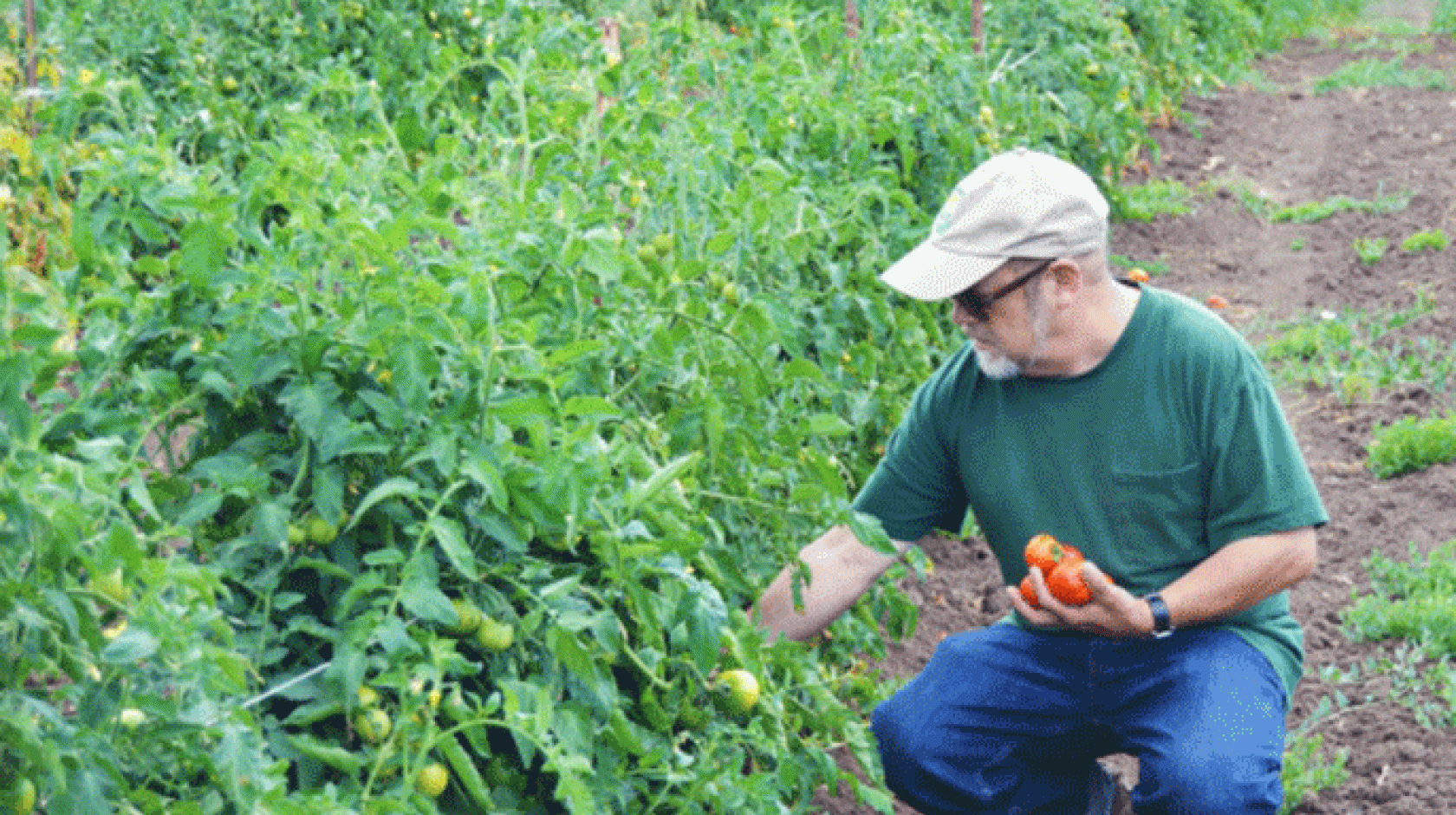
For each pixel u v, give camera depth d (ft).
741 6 35.22
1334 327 21.39
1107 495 9.68
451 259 8.77
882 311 14.48
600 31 16.70
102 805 5.95
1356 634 13.98
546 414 8.09
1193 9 37.14
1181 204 27.68
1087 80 25.99
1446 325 20.97
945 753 10.35
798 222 13.33
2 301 6.44
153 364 8.10
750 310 10.50
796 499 9.80
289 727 7.83
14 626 5.87
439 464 7.54
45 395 7.83
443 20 27.45
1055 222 9.04
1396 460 17.22
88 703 6.21
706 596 8.77
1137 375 9.47
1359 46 42.32
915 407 10.43
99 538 6.12
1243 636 9.78
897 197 14.73
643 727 8.80
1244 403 9.36
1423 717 12.37
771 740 9.23
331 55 27.02
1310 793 11.66
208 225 7.72
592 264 9.34
